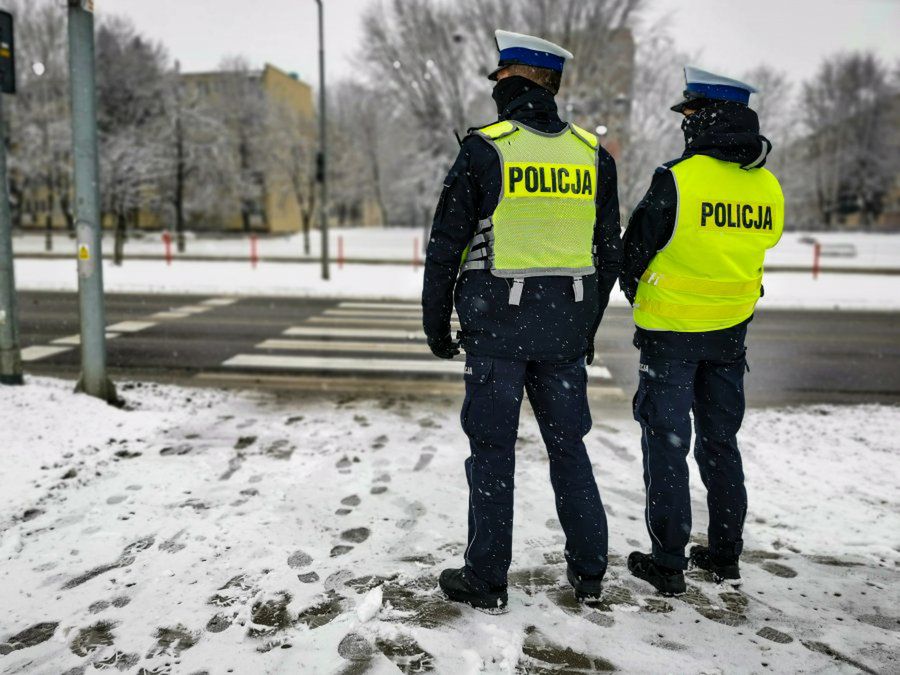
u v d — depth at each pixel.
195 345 8.42
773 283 18.05
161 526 3.02
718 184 2.33
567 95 24.41
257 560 2.70
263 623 2.26
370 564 2.67
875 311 13.29
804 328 10.77
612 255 2.35
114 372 6.87
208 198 39.78
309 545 2.84
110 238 40.25
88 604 2.39
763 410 5.66
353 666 2.01
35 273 17.84
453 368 7.18
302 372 6.94
